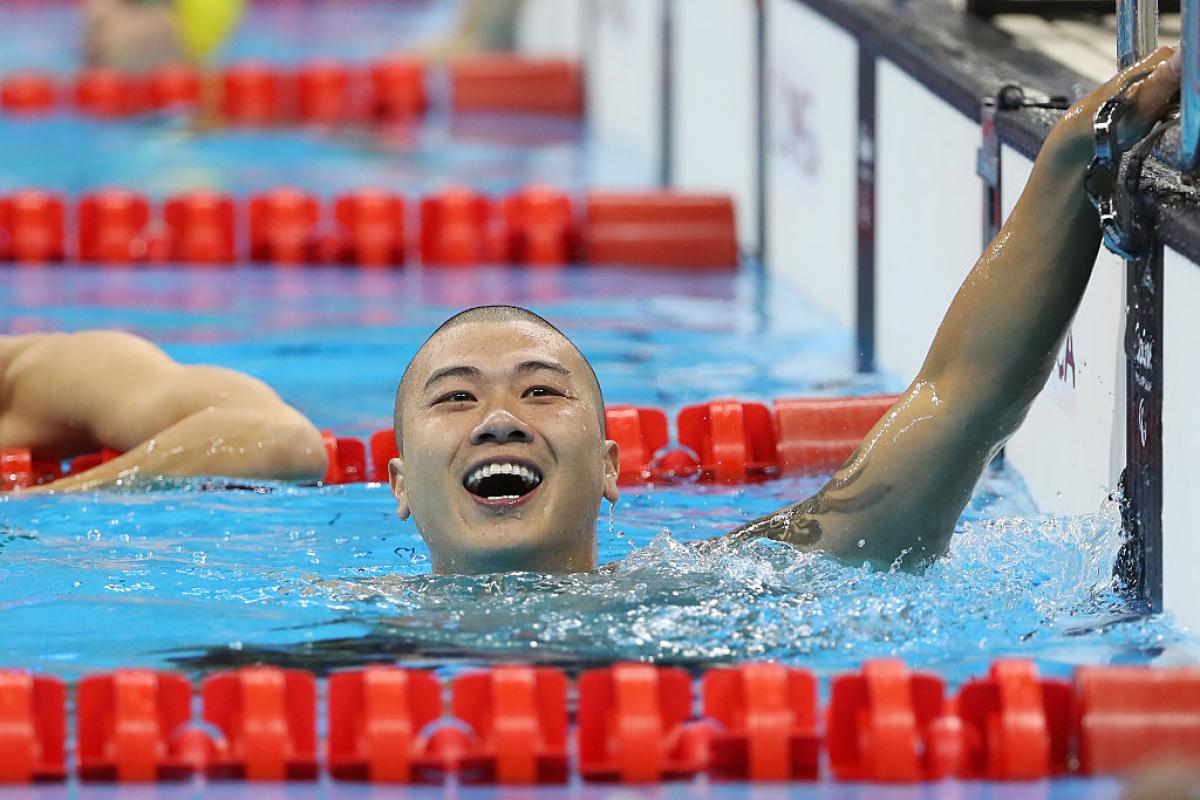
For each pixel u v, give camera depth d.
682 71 24.38
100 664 8.51
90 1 39.28
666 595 9.11
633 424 12.95
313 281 19.91
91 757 7.50
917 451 9.34
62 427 12.85
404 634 8.80
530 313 9.71
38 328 17.16
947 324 9.42
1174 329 8.70
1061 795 7.16
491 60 33.50
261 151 27.64
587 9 31.52
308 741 7.60
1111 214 8.80
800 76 18.38
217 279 20.02
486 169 26.16
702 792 7.26
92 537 10.91
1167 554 8.91
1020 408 9.29
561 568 9.35
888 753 7.35
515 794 7.26
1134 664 8.33
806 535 9.66
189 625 9.05
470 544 9.13
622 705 7.48
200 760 7.46
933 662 8.42
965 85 12.65
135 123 30.11
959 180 13.02
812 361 15.70
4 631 9.00
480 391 9.23
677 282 19.64
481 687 7.62
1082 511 10.49
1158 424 9.00
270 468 12.27
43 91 31.28
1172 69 8.45
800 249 18.72
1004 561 9.81
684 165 24.45
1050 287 9.08
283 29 42.53
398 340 16.77
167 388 12.70
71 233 21.92
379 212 21.31
